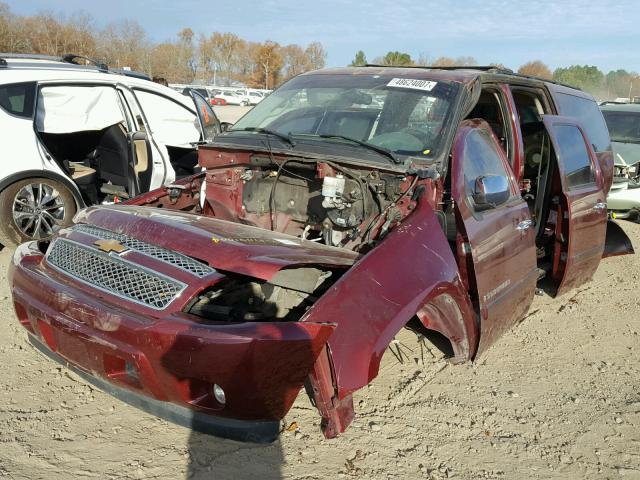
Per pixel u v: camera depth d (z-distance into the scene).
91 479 2.86
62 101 6.60
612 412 3.86
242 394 2.67
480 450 3.34
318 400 2.95
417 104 4.32
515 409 3.80
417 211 3.59
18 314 3.42
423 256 3.37
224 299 3.08
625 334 5.20
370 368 2.93
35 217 6.22
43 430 3.21
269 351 2.62
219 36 82.69
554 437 3.53
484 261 3.79
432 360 4.32
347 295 2.96
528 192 5.47
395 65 5.29
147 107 7.34
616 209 9.44
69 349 3.02
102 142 7.36
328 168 3.88
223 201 4.52
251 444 3.20
